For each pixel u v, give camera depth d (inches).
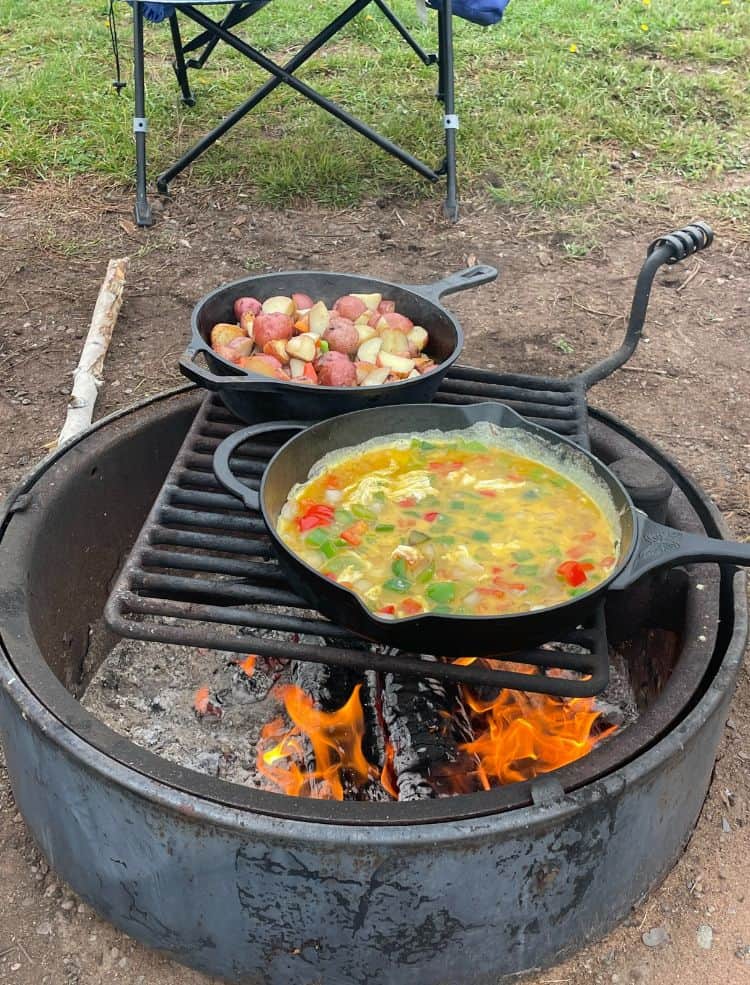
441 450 30.4
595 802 23.0
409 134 78.3
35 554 30.8
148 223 67.7
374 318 36.1
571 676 35.4
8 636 27.0
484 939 24.7
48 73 88.5
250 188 72.7
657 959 27.9
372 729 32.6
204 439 33.1
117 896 26.3
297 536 26.7
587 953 28.0
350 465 29.6
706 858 30.4
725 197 71.7
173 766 23.6
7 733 27.1
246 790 23.2
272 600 26.7
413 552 25.3
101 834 25.0
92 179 73.2
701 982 27.5
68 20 102.9
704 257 65.1
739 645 27.3
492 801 23.0
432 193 72.1
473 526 27.3
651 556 24.8
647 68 90.2
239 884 23.7
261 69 91.1
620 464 31.4
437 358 35.8
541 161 75.2
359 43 97.3
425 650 23.4
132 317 58.6
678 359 55.8
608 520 27.2
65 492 32.9
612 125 80.1
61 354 55.4
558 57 91.3
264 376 30.6
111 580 37.0
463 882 23.2
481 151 76.5
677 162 75.9
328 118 81.7
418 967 24.9
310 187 72.7
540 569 25.8
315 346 33.5
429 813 22.6
